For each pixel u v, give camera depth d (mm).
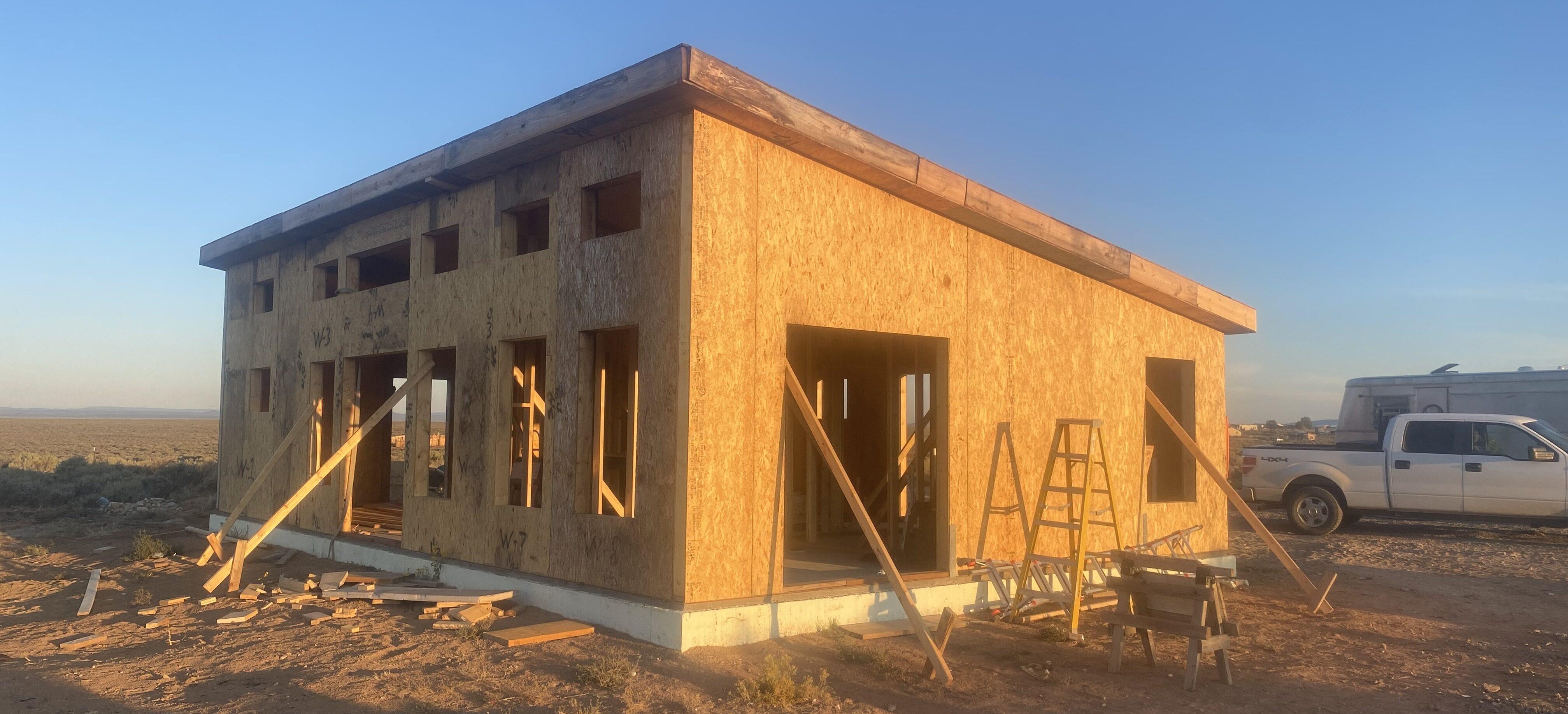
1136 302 10680
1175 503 11016
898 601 8039
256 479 11211
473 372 9094
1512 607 9227
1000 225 8734
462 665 6383
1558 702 6012
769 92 6902
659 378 6965
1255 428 66625
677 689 5855
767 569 7207
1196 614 6355
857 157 7504
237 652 6961
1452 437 14445
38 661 6891
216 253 13852
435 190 9633
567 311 7938
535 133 7688
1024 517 9094
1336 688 6371
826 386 12461
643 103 6789
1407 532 15594
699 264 6777
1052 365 9586
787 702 5688
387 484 13500
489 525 8719
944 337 8508
